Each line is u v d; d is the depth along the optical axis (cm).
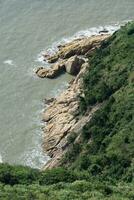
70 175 16150
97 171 19425
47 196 13812
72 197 13738
